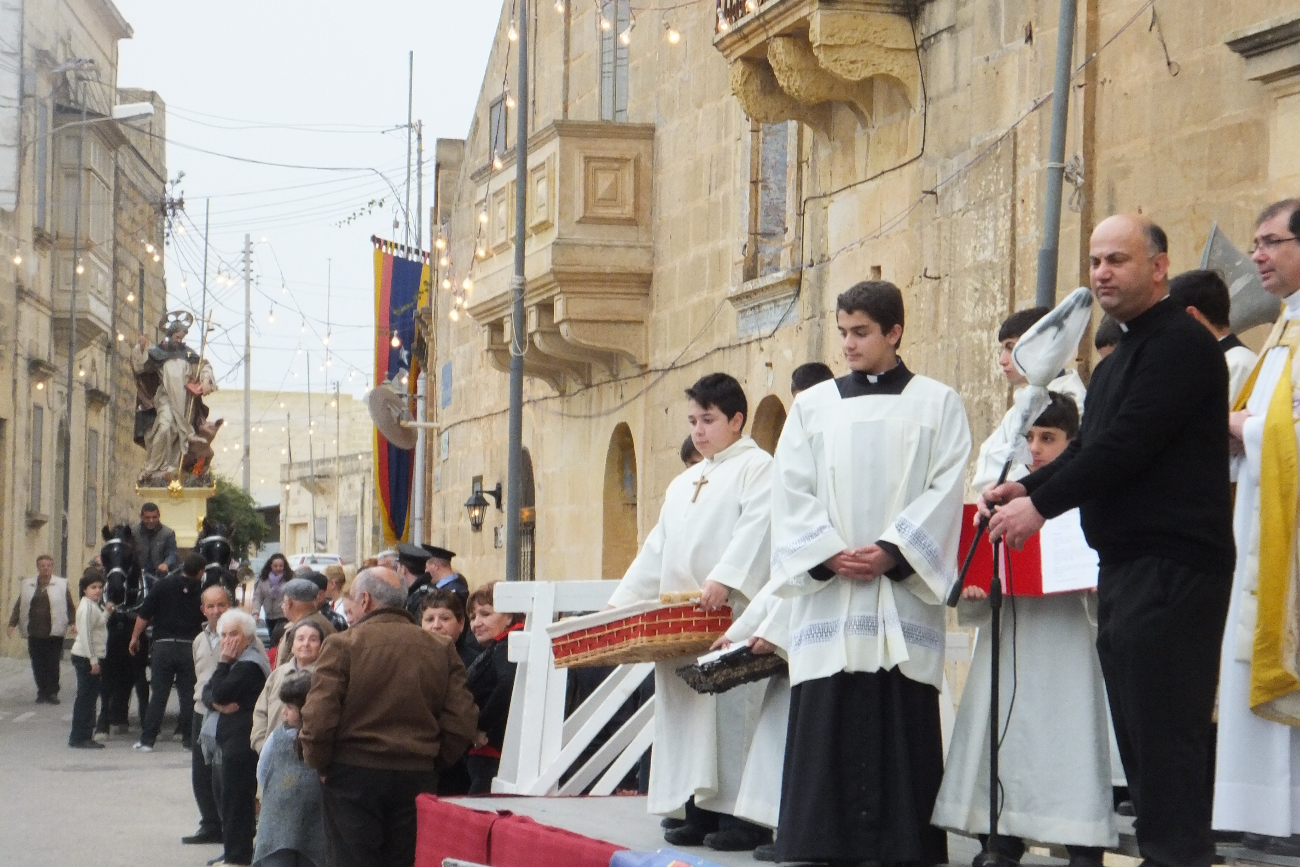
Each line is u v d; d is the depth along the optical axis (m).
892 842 5.95
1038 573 6.21
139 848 13.80
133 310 50.44
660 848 7.08
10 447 37.78
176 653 20.42
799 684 6.12
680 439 19.94
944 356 13.82
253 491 83.94
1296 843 6.14
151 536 24.92
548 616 9.36
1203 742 5.39
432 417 31.77
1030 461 6.56
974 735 6.29
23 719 24.09
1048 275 10.59
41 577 26.47
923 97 14.39
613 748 9.32
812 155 16.73
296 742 9.40
